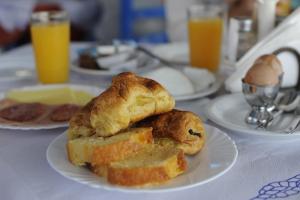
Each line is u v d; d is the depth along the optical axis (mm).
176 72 586
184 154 373
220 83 616
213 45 708
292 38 572
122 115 358
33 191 344
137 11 1379
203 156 377
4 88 634
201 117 500
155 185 324
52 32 636
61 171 344
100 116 362
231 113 501
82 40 1655
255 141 437
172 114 393
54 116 475
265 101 472
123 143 344
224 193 335
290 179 357
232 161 360
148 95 375
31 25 655
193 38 711
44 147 431
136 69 672
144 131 361
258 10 634
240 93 552
